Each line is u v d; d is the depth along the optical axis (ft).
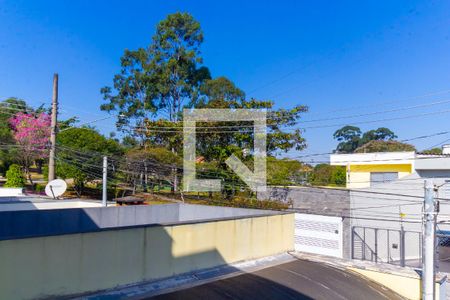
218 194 66.64
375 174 73.67
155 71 95.86
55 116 52.80
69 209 44.91
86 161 78.64
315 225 50.39
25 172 97.40
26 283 16.26
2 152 93.81
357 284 25.55
